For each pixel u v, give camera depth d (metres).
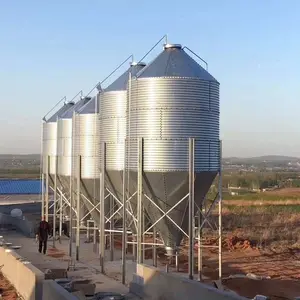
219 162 19.52
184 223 19.95
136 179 19.50
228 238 32.72
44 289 14.70
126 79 22.92
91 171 26.34
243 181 120.00
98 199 26.61
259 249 30.14
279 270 24.25
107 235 27.88
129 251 28.11
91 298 16.22
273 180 124.12
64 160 31.58
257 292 19.19
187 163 18.64
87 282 17.67
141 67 23.34
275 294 18.88
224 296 12.77
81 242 31.78
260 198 76.56
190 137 18.70
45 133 36.19
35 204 47.88
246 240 32.47
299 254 29.05
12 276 18.42
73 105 34.38
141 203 19.05
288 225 42.56
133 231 23.16
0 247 21.38
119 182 22.36
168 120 18.64
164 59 19.55
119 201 22.75
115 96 22.38
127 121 19.84
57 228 34.78
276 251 29.77
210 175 19.23
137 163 19.12
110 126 22.48
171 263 24.81
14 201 61.00
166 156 18.58
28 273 15.99
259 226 41.69
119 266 23.20
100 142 23.16
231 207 58.44
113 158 22.23
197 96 18.84
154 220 20.23
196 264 25.11
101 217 22.22
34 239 32.91
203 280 20.64
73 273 21.56
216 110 19.55
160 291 15.42
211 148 19.19
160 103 18.69
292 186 116.06
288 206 61.09
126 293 17.39
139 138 18.81
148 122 18.81
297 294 18.92
